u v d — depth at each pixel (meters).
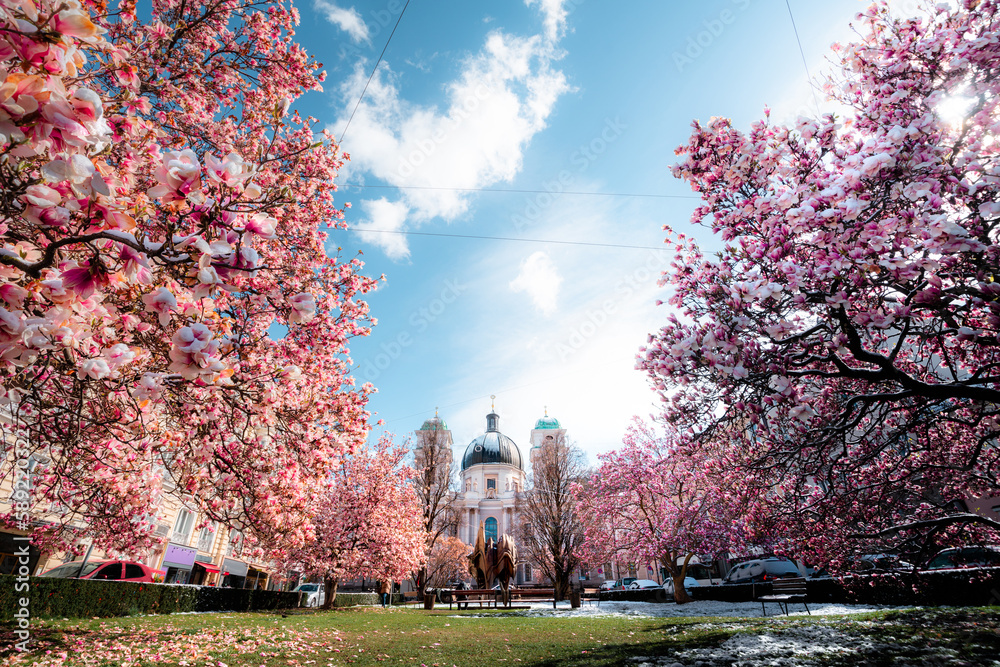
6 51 1.63
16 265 2.19
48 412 4.06
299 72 7.98
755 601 17.81
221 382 4.11
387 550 20.83
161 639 7.53
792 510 8.91
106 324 3.27
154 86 6.39
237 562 27.69
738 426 7.15
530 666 6.50
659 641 8.32
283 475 5.90
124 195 3.03
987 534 9.09
